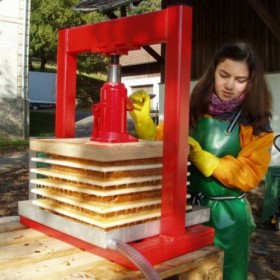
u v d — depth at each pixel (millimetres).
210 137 1504
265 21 5465
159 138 1526
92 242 1039
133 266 995
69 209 1139
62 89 1370
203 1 7762
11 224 1338
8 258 1067
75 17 24984
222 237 1496
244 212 1537
